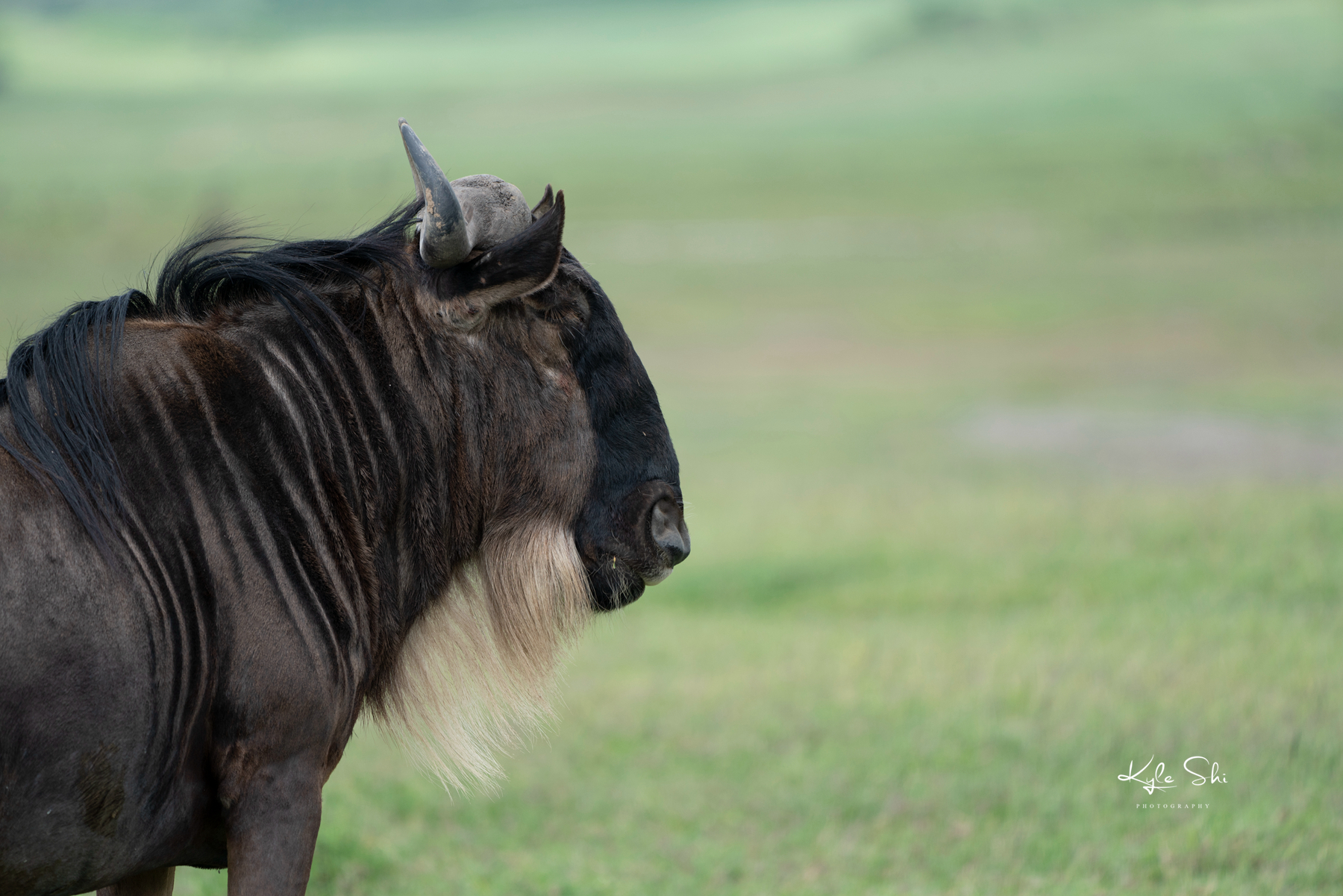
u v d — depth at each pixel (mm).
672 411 65188
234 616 10727
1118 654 26484
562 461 13023
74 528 10086
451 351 12516
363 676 11828
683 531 13523
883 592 33625
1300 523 36125
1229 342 77000
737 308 100125
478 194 12359
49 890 10336
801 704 25344
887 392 68625
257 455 11242
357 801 21312
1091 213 147625
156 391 11016
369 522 11992
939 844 19203
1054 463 49594
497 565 13117
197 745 10641
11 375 10844
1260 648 25969
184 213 148375
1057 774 21266
